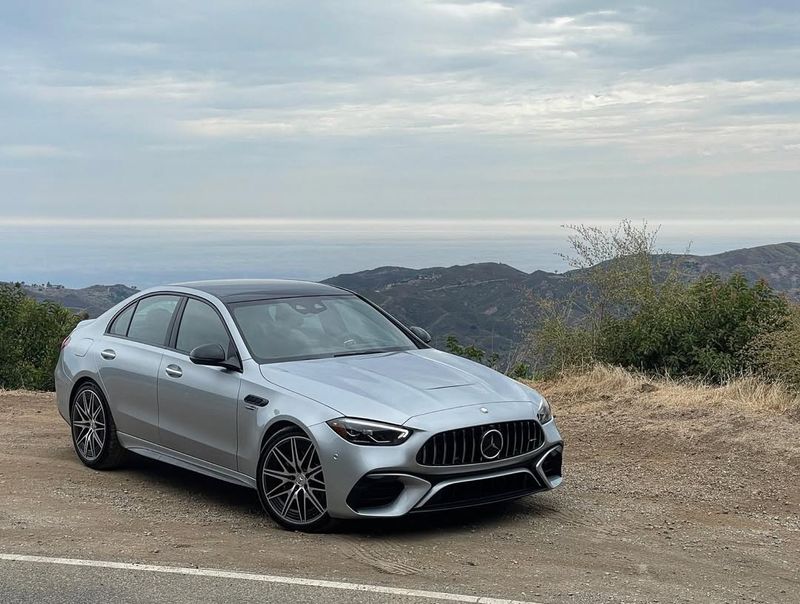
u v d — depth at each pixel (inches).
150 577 209.6
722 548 238.4
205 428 280.7
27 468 329.1
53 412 468.1
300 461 251.0
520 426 254.8
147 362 305.6
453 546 236.5
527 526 256.2
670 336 515.5
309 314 301.0
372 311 319.6
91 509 275.3
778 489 296.5
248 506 282.8
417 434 238.8
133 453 329.4
